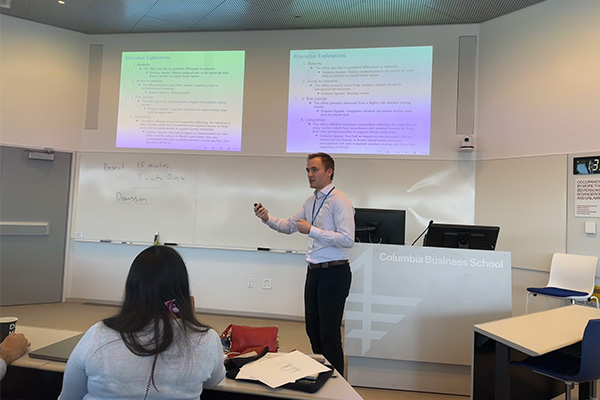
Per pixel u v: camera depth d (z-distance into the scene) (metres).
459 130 3.97
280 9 3.86
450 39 4.02
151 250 1.03
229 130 4.29
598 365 1.70
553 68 3.49
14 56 4.25
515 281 3.70
